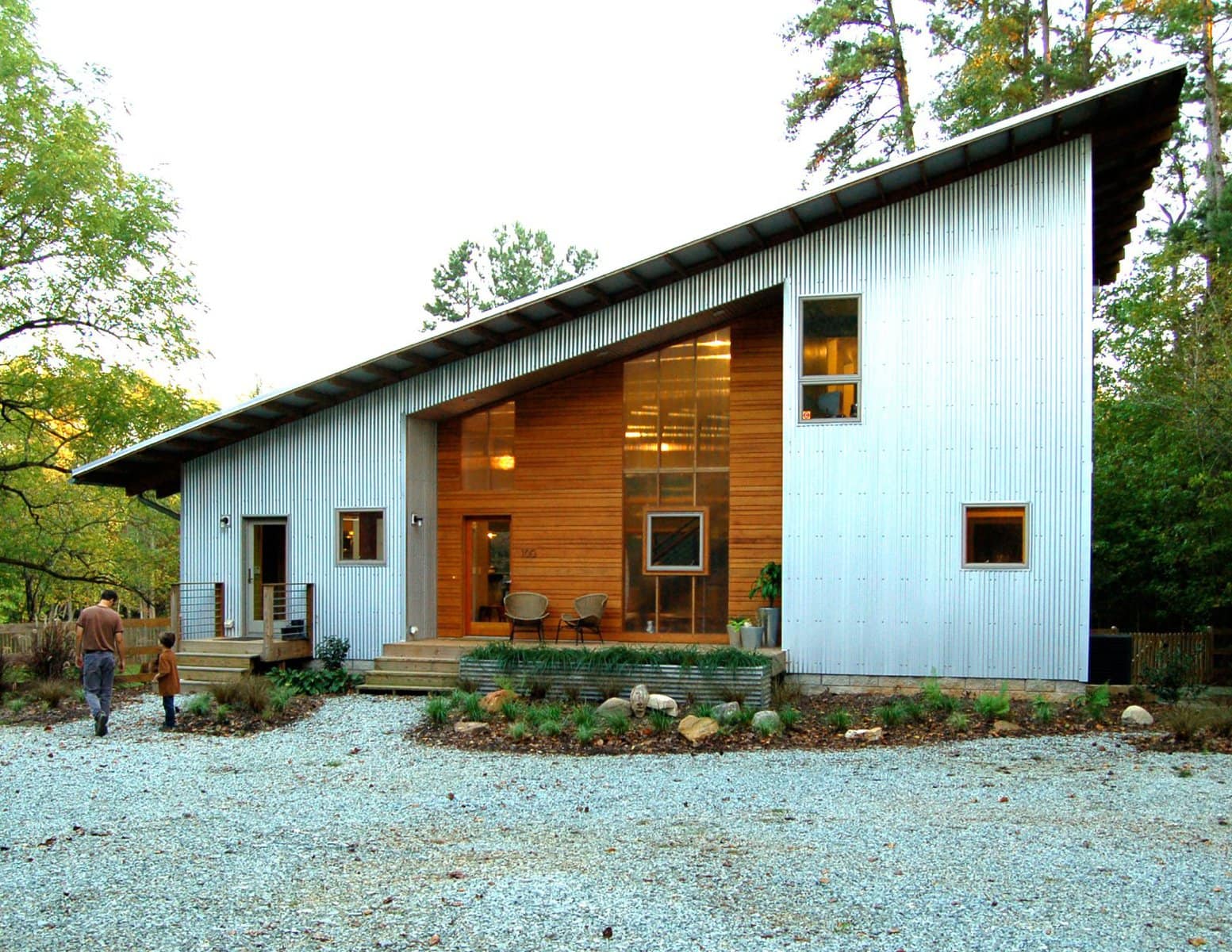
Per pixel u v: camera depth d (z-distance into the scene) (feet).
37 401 71.67
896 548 43.80
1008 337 42.88
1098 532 58.59
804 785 29.86
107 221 65.67
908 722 38.01
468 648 48.83
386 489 51.80
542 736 37.22
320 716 43.14
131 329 71.36
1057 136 42.01
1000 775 30.50
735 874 21.59
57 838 25.41
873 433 44.24
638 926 18.74
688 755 34.55
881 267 44.37
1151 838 23.79
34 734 40.40
